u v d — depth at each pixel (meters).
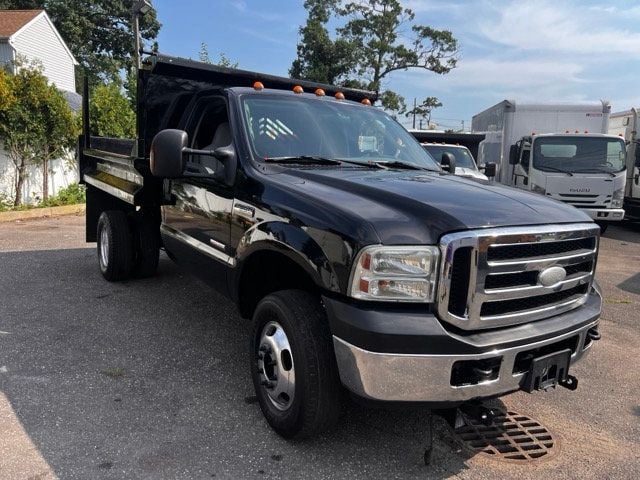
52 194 15.23
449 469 3.24
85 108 7.96
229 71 5.61
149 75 5.66
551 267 3.11
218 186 4.18
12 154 13.41
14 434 3.38
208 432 3.50
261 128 4.21
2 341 4.84
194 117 4.98
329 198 3.23
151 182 5.58
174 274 7.28
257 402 3.91
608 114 14.80
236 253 3.86
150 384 4.13
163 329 5.29
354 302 2.88
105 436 3.40
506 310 3.03
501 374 2.94
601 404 4.18
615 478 3.24
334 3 35.78
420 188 3.38
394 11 35.69
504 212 3.05
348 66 35.69
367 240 2.82
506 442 3.59
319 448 3.38
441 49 36.53
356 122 4.80
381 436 3.56
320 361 3.12
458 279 2.85
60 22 44.69
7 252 8.58
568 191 13.02
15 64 15.93
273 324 3.46
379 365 2.77
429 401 2.84
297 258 3.19
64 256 8.35
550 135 13.48
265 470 3.14
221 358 4.65
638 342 5.55
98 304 5.98
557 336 3.13
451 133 16.55
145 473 3.05
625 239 13.58
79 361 4.49
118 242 6.59
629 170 14.96
